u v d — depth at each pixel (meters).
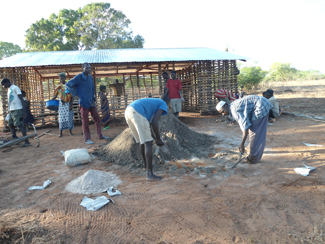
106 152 5.05
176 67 13.43
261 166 4.09
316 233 2.34
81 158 4.42
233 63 10.91
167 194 3.20
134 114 3.50
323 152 4.56
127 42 36.59
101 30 37.38
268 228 2.48
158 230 2.48
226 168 4.10
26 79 10.91
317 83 22.08
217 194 3.17
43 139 6.84
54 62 9.08
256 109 3.83
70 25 36.56
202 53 11.71
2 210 2.88
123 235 2.41
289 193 3.11
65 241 2.33
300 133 6.04
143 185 3.51
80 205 2.97
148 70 15.41
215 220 2.62
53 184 3.64
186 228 2.50
